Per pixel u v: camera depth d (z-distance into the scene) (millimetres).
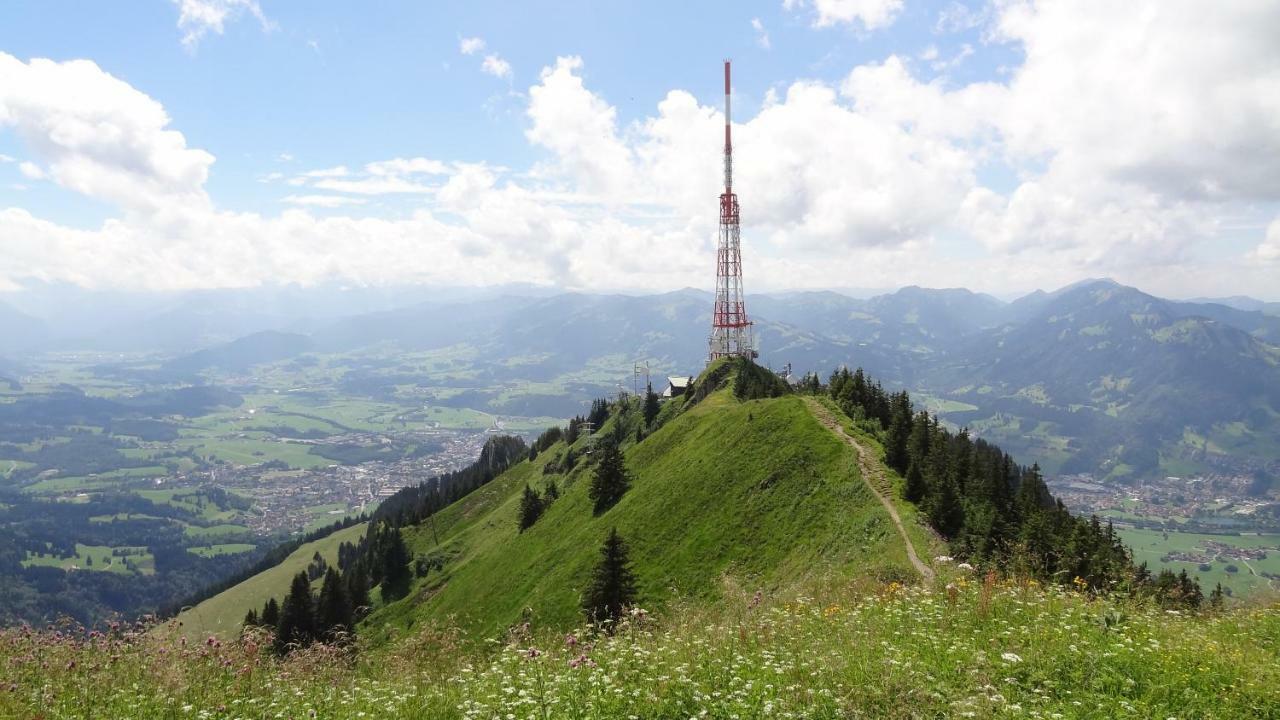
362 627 102312
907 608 18016
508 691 12625
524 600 77125
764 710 11656
